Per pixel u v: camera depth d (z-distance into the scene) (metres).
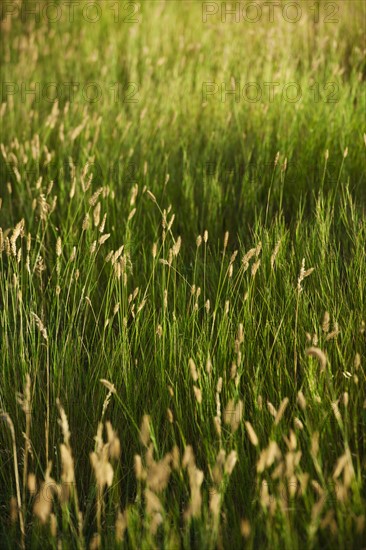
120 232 3.36
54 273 3.02
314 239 2.90
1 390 2.40
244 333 2.44
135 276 3.01
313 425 2.13
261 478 2.04
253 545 1.97
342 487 1.80
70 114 4.69
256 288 2.76
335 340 2.34
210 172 3.86
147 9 6.21
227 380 2.38
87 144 4.07
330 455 2.10
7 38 6.11
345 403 1.96
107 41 5.92
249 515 1.98
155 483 1.67
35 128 4.48
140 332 2.60
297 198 3.60
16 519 2.11
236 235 3.48
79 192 3.61
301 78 4.62
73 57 5.72
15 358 2.53
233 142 4.11
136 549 1.89
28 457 2.33
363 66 4.93
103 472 1.72
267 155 3.84
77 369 2.52
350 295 2.69
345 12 5.56
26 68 5.50
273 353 2.47
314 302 2.67
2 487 2.32
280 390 2.29
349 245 3.14
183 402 2.38
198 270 2.95
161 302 2.80
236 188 3.83
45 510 1.82
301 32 5.30
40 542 2.01
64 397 2.42
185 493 2.11
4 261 3.37
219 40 5.49
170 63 5.45
